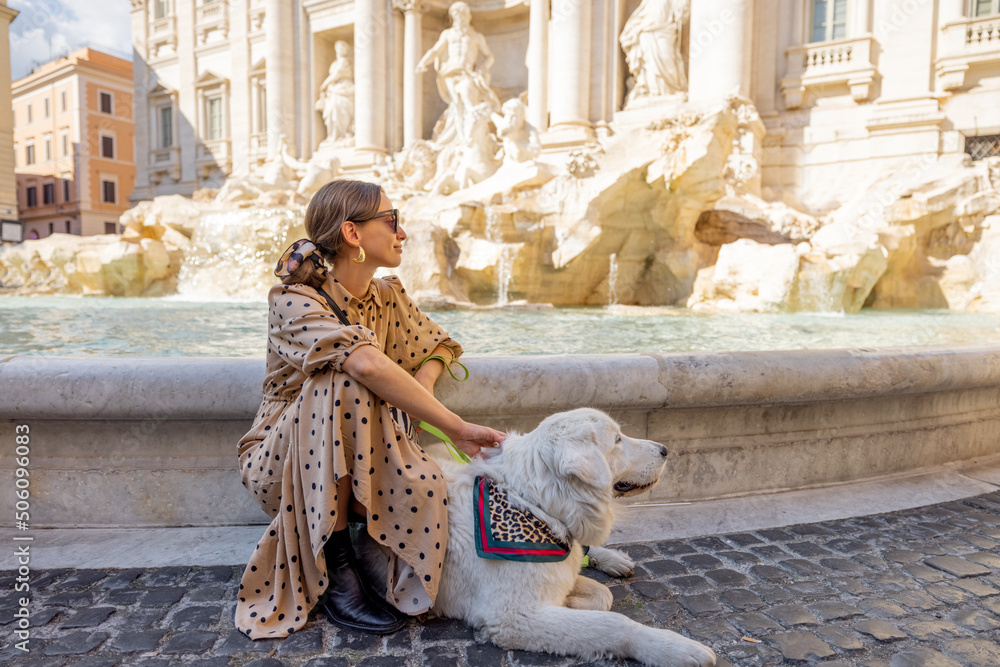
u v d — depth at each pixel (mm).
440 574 2055
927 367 3432
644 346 6152
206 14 28500
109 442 2781
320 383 2064
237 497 2854
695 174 12992
